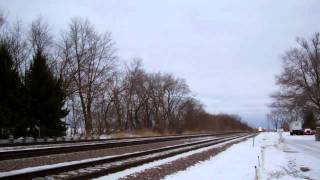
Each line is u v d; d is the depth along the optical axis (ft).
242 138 213.05
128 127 274.77
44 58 149.07
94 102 216.13
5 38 172.96
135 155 75.00
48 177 44.73
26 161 60.18
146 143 123.44
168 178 53.11
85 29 201.87
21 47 183.62
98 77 204.95
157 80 339.36
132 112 288.30
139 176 51.57
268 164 79.25
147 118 312.09
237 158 88.69
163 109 342.85
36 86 140.56
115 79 226.58
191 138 182.60
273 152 114.83
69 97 191.62
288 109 193.77
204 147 118.62
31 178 43.65
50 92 144.25
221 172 62.59
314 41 188.85
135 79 283.18
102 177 48.91
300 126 302.66
